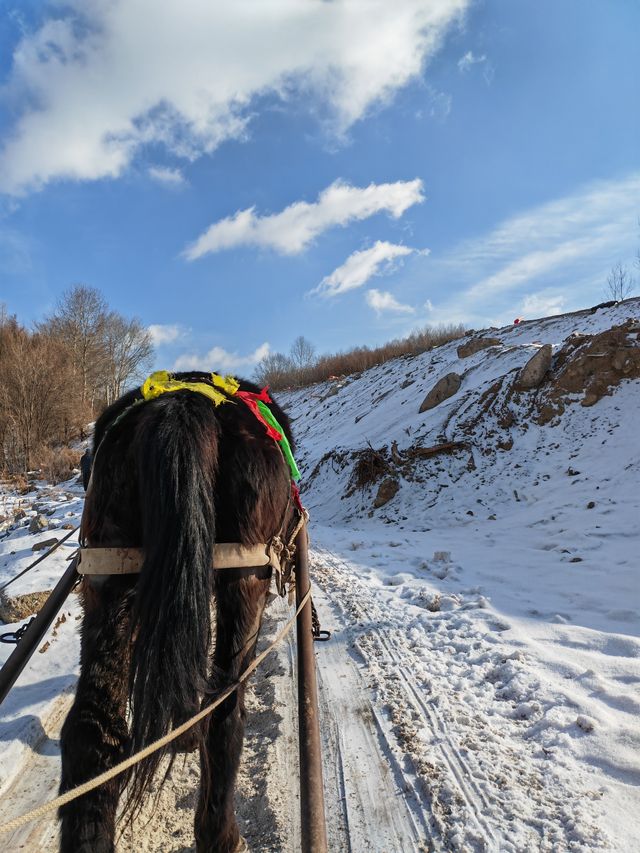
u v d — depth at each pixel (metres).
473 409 15.02
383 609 6.77
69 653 5.18
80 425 35.28
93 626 2.23
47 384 31.94
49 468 27.33
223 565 2.30
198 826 2.30
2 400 30.89
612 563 7.53
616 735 3.82
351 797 3.41
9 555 8.97
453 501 12.48
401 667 5.13
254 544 2.40
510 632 5.79
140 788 2.01
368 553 9.92
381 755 3.81
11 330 37.66
